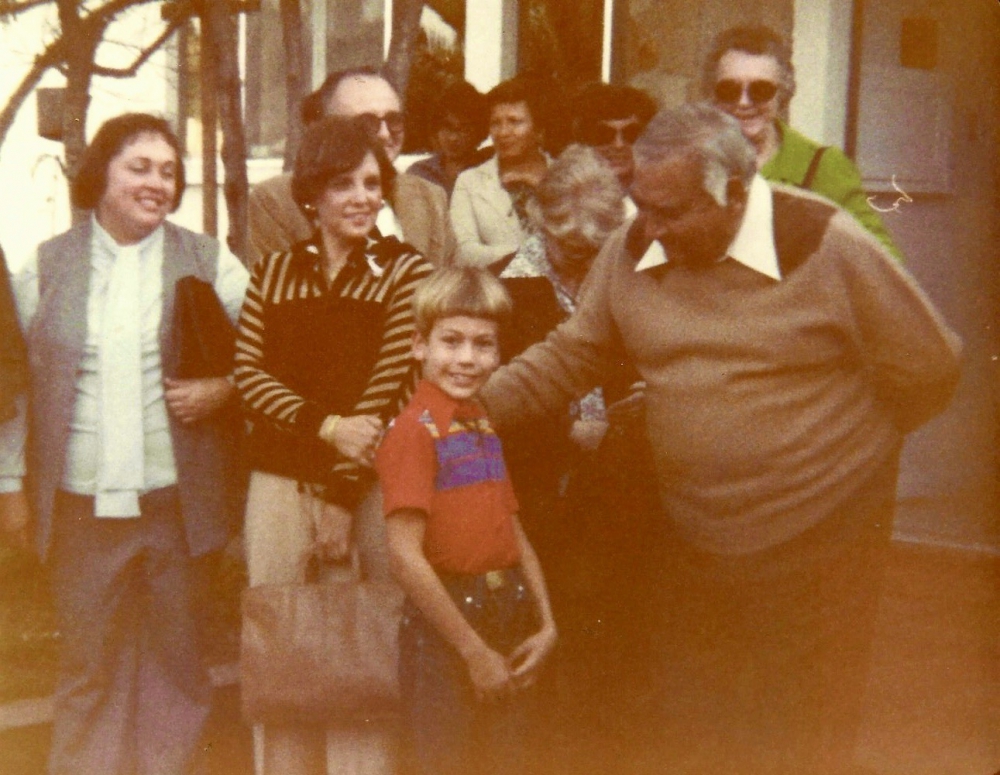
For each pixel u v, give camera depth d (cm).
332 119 398
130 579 423
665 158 333
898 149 716
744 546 357
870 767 448
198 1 588
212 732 473
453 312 354
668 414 356
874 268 338
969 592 590
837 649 359
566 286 411
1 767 458
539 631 361
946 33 721
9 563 548
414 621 358
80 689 424
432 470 352
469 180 525
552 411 386
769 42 448
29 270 419
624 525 397
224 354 414
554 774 396
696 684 369
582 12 734
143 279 417
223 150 560
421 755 355
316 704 387
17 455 414
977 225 734
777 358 343
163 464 419
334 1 798
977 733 469
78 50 563
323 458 397
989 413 732
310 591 390
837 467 352
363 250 399
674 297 351
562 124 514
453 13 766
